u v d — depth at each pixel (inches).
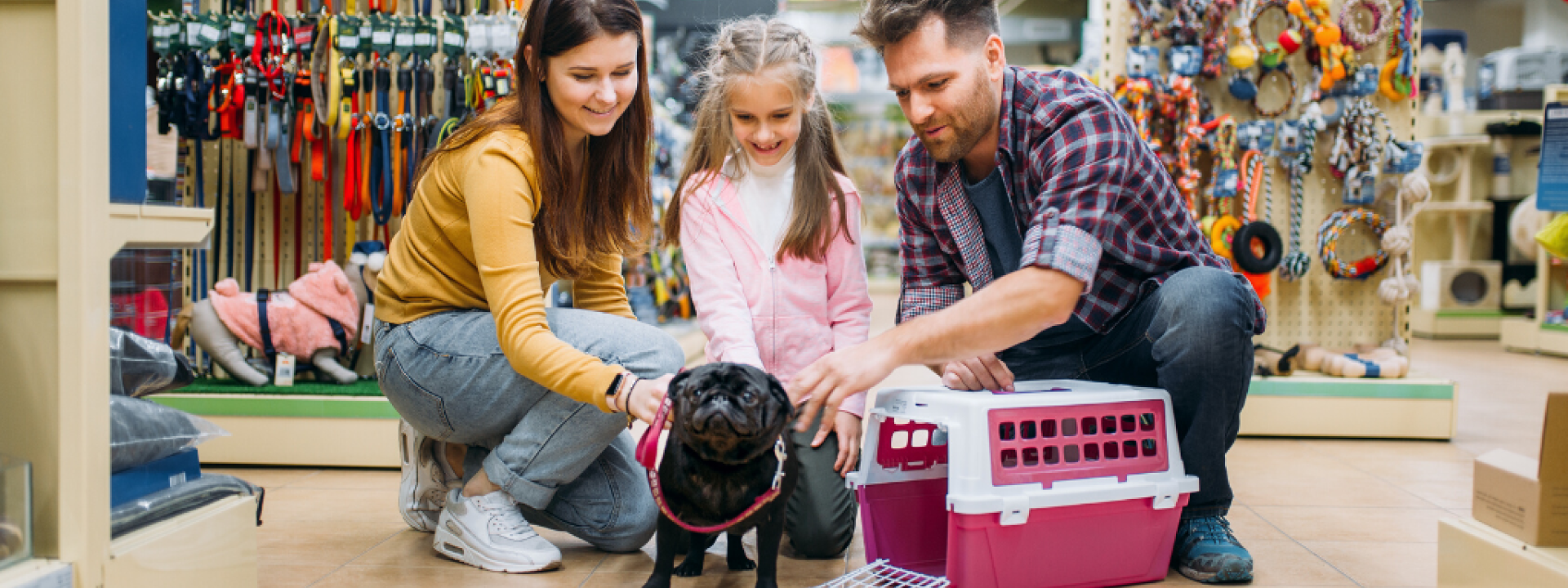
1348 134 128.5
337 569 66.2
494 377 64.4
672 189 180.9
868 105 414.9
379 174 106.4
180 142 114.9
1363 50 127.5
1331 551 70.7
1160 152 124.1
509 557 65.4
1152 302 68.2
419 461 75.0
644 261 178.5
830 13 207.2
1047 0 228.1
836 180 73.7
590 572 66.0
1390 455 110.7
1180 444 65.1
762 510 56.3
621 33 60.2
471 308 67.0
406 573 65.3
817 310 73.4
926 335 55.8
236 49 103.4
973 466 55.4
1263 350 128.6
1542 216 226.1
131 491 48.6
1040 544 57.6
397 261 68.0
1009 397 57.3
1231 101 132.0
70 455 42.8
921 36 59.7
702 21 98.2
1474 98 301.4
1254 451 113.2
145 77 47.1
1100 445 59.6
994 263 73.9
